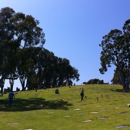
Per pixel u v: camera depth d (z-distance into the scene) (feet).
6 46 121.80
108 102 102.22
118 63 199.31
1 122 60.54
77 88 194.70
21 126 53.93
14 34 131.85
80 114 69.92
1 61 122.01
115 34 202.49
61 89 192.65
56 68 352.49
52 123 56.80
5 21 131.85
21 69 137.28
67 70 369.30
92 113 69.92
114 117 59.41
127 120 53.52
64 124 54.60
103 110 74.43
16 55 128.16
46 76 341.41
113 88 199.52
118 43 196.34
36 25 134.31
